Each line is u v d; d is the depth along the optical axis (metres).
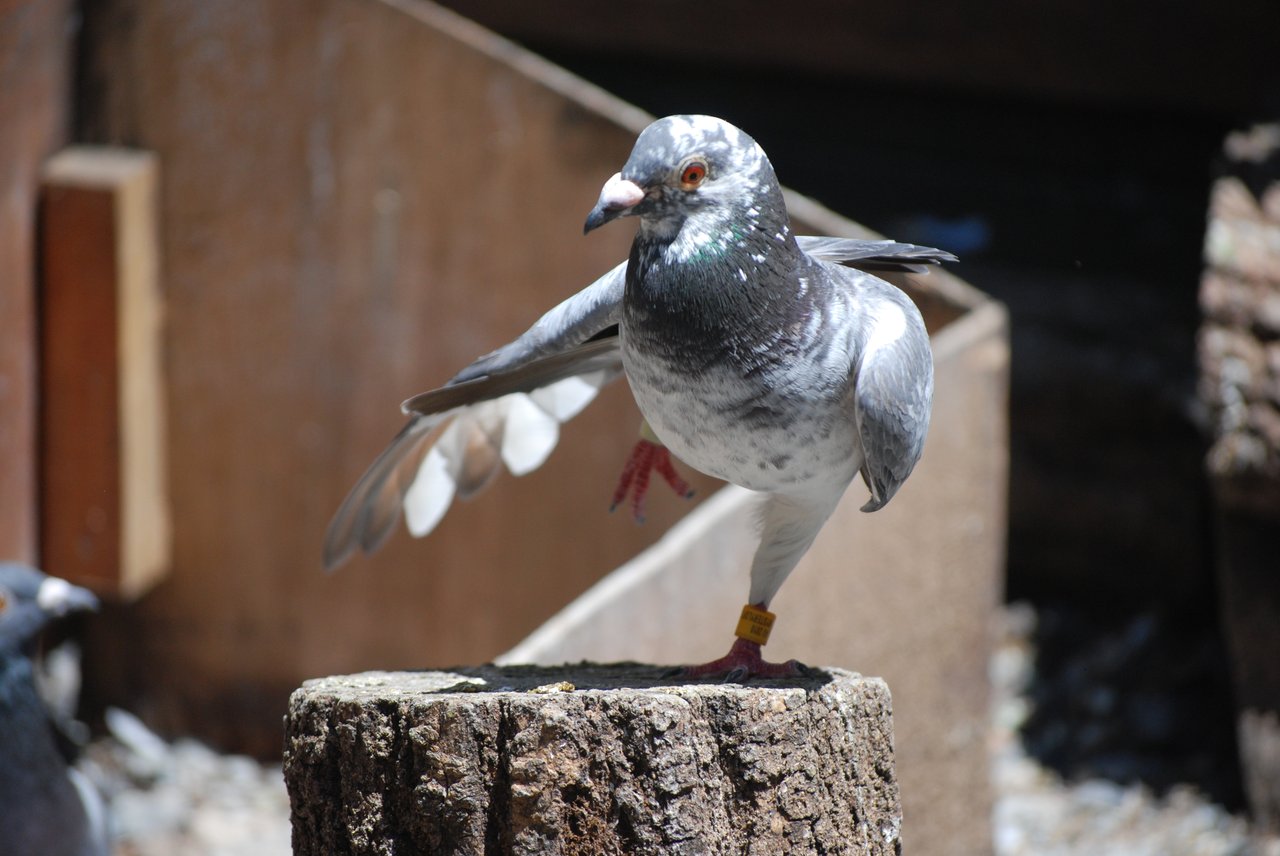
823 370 3.65
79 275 9.02
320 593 9.45
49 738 6.20
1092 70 11.11
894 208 11.59
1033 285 10.79
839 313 3.71
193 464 9.52
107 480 9.16
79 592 6.41
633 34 11.67
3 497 8.85
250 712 9.59
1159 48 10.95
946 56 11.36
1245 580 8.24
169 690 9.68
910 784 6.93
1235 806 8.62
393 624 9.34
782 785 3.56
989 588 7.40
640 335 3.67
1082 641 10.16
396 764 3.51
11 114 8.70
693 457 3.86
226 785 9.02
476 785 3.46
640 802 3.42
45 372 9.10
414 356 9.12
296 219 9.18
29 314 8.98
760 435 3.69
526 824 3.43
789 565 4.05
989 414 7.30
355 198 9.05
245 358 9.38
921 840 7.03
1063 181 11.59
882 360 3.66
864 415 3.61
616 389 8.74
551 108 8.64
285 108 9.06
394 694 3.60
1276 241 8.60
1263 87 10.80
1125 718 9.43
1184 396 9.95
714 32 11.59
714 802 3.49
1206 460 8.81
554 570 9.02
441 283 9.00
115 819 8.34
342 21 8.89
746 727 3.51
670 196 3.55
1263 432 8.01
